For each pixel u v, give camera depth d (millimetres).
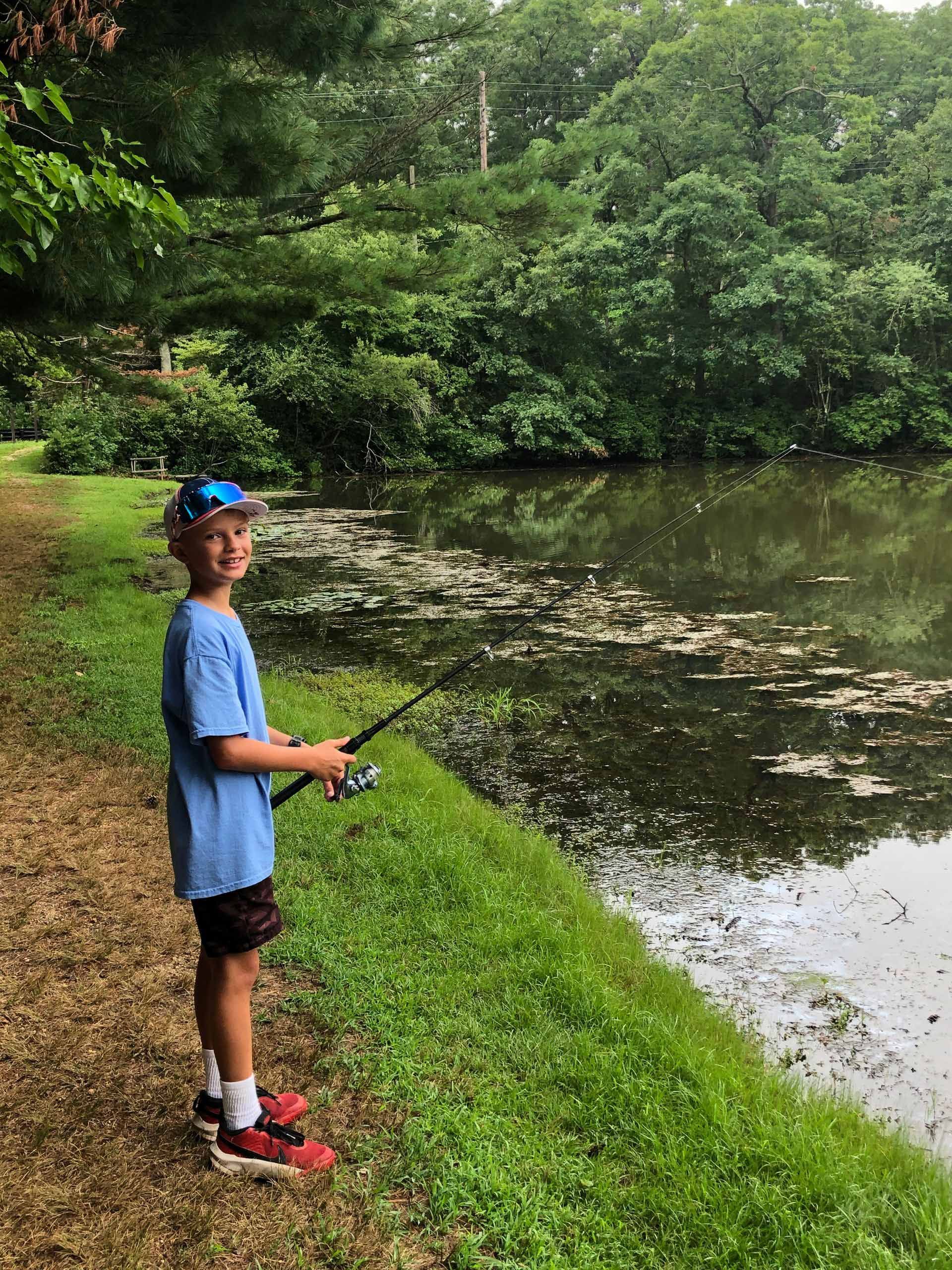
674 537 16844
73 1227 2043
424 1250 2053
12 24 4395
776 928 4312
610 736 6852
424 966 3229
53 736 5305
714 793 5844
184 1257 1985
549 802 5707
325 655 8898
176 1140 2330
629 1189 2250
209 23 6398
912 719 7184
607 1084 2637
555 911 3914
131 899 3551
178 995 2953
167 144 5535
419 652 9031
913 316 32812
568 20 42656
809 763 6312
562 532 17375
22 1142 2295
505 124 42281
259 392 28797
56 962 3115
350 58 7668
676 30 41875
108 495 19953
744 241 32406
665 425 34438
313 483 27547
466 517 19531
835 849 5125
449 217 8797
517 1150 2342
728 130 33656
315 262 8891
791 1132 2502
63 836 4074
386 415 30172
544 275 30812
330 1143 2355
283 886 3770
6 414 30734
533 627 10055
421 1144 2334
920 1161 2566
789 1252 2098
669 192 30984
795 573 13281
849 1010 3693
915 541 16312
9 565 11555
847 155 35500
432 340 31672
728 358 32188
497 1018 2951
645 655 8969
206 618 2090
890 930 4293
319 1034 2793
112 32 4059
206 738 2029
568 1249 2082
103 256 4953
